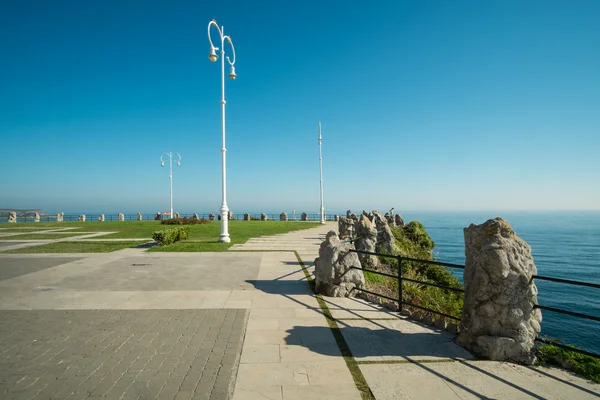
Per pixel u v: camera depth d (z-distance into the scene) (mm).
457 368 4426
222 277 10047
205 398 3707
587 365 4527
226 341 5270
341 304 7336
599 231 155000
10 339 5344
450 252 50094
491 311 4773
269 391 3850
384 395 3783
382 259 14930
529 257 4891
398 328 5879
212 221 43344
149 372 4281
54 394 3770
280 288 8742
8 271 10875
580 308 31078
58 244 18328
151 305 7215
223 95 18750
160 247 16562
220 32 18188
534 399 3734
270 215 53375
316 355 4785
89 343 5188
